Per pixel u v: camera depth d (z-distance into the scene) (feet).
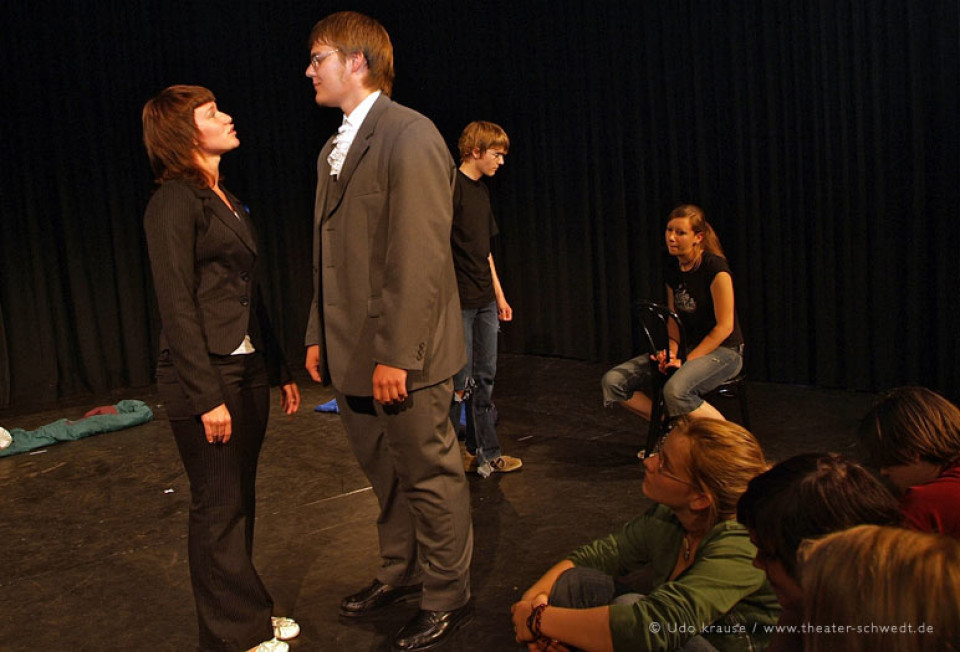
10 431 14.98
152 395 19.26
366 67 6.52
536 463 11.69
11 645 7.47
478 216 10.64
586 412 14.38
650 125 16.97
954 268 13.00
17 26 18.12
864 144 13.76
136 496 11.55
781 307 15.34
